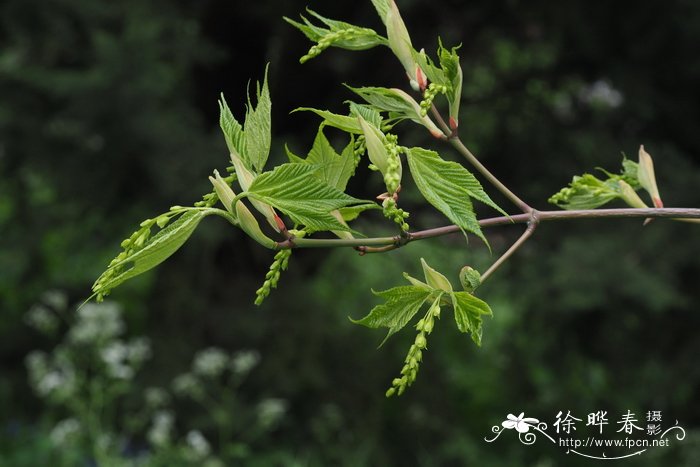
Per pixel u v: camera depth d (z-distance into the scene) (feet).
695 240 28.86
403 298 5.24
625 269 27.84
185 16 30.32
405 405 33.99
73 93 26.32
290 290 33.68
